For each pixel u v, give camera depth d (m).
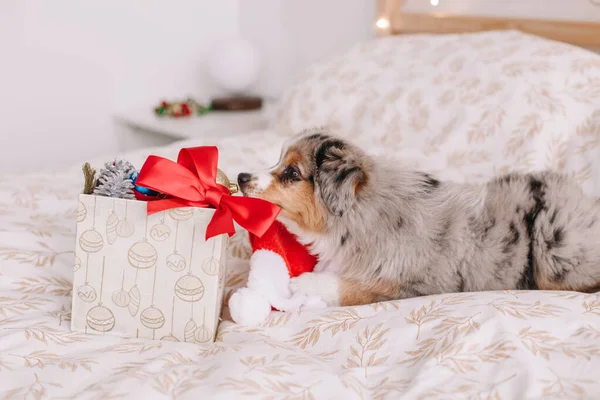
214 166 1.27
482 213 1.48
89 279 1.26
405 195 1.49
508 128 2.01
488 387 1.02
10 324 1.25
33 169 3.39
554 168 1.90
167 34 3.71
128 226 1.24
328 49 3.46
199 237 1.23
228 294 1.50
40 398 1.01
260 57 3.62
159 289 1.26
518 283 1.46
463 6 2.77
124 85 3.61
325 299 1.46
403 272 1.44
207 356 1.18
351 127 2.43
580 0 2.38
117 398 0.98
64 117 3.43
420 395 1.01
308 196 1.50
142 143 3.72
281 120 2.70
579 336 1.14
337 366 1.15
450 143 2.08
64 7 3.27
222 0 3.91
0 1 3.06
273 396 0.99
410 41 2.63
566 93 2.03
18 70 3.21
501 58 2.23
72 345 1.23
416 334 1.19
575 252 1.42
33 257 1.53
